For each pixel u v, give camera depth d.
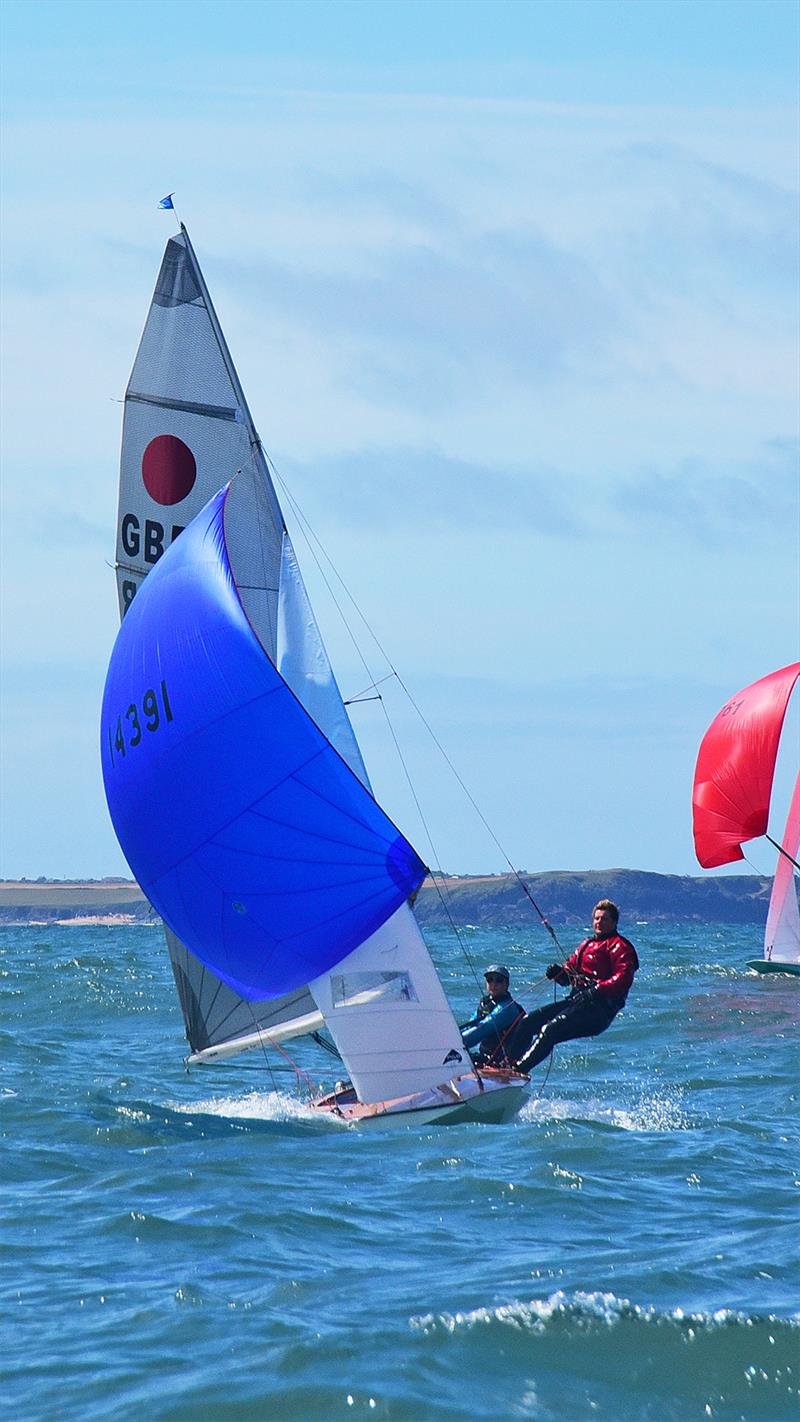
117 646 55.38
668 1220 40.25
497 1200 42.00
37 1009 95.19
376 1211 40.78
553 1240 38.16
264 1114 55.59
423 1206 41.31
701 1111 57.97
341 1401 28.02
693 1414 28.08
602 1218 40.38
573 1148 48.56
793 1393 28.89
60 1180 44.38
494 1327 31.27
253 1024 59.22
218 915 53.25
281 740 51.59
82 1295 33.56
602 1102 59.91
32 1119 53.16
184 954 59.97
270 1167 45.88
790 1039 80.31
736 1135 52.25
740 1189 43.88
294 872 51.91
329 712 57.25
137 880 55.81
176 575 54.44
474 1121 52.53
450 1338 30.78
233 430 61.81
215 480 61.94
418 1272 35.22
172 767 52.66
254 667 51.81
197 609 53.06
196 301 62.59
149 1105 56.94
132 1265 35.75
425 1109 51.97
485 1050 57.84
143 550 62.97
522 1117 55.19
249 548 60.38
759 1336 30.97
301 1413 27.58
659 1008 95.81
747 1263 35.94
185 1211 40.44
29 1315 32.34
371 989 52.97
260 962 53.31
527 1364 29.81
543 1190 42.97
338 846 51.62
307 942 52.34
